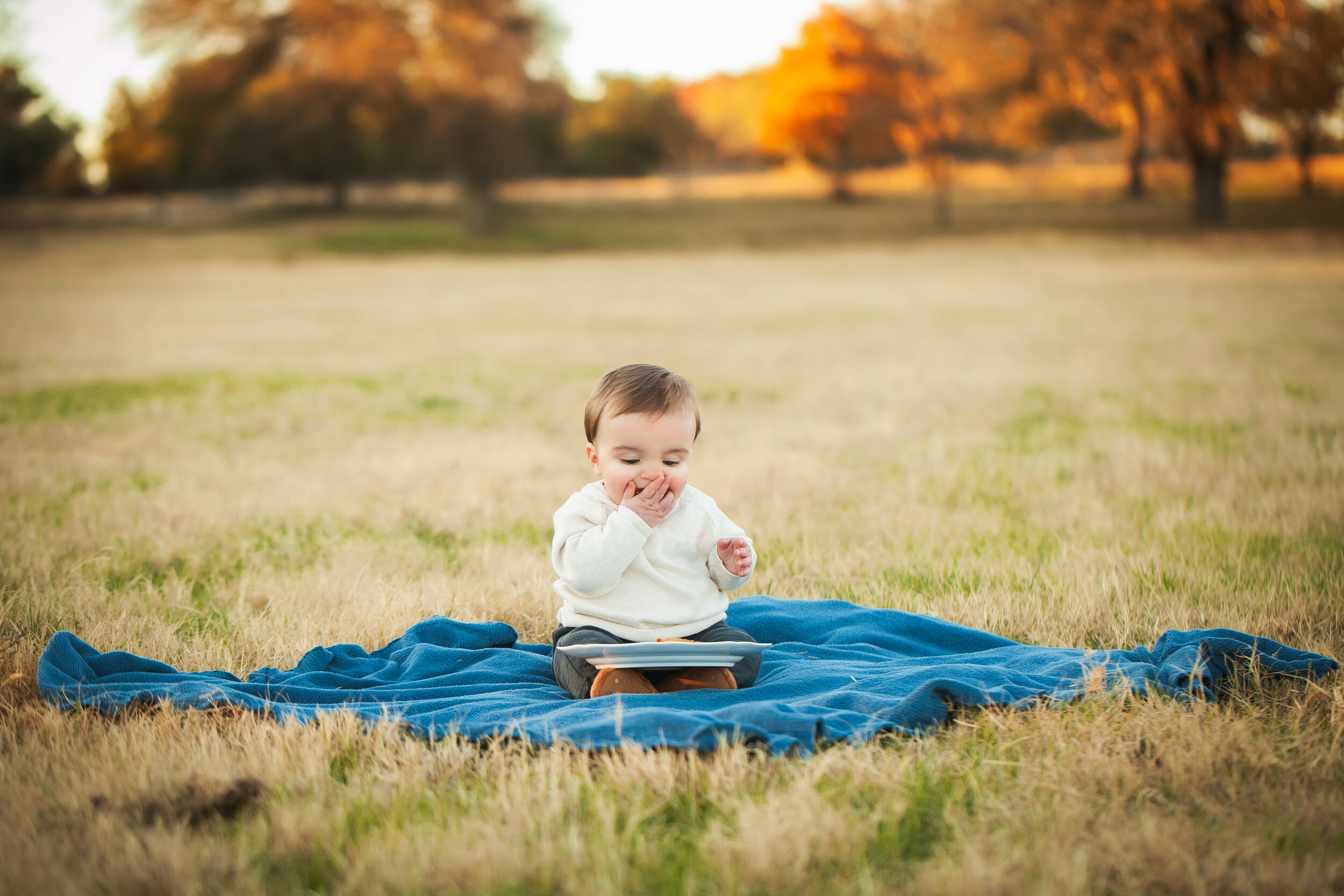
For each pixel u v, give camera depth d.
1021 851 2.28
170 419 9.01
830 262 34.03
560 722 2.90
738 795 2.57
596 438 3.22
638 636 3.19
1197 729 2.81
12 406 9.59
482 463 7.26
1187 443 7.52
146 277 31.55
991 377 11.19
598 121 77.25
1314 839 2.35
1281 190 52.59
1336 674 3.20
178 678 3.31
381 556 5.13
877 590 4.58
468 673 3.48
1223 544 5.05
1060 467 6.93
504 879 2.21
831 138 56.75
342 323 18.38
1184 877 2.19
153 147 73.56
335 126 52.12
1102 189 62.59
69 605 4.25
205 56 40.41
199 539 5.43
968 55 35.50
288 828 2.40
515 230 47.44
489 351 14.23
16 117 56.91
